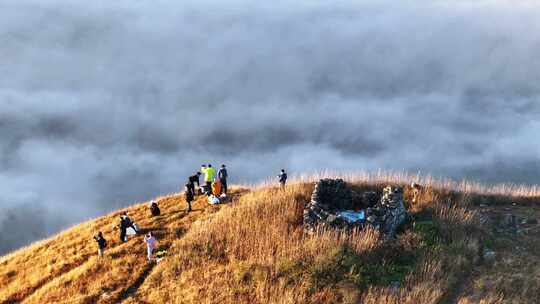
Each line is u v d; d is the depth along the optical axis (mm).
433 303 23438
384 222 29781
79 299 28859
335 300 24891
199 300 26703
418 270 26281
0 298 31500
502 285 24125
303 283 26156
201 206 39156
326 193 33656
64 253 36031
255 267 28312
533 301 22812
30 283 32688
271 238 30797
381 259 27375
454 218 30797
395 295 24453
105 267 32031
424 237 29016
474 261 26562
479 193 36281
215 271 29047
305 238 30047
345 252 27703
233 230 32656
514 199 35000
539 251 26953
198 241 32438
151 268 31250
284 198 35438
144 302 27609
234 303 26078
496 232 29656
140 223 37688
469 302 23266
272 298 25531
